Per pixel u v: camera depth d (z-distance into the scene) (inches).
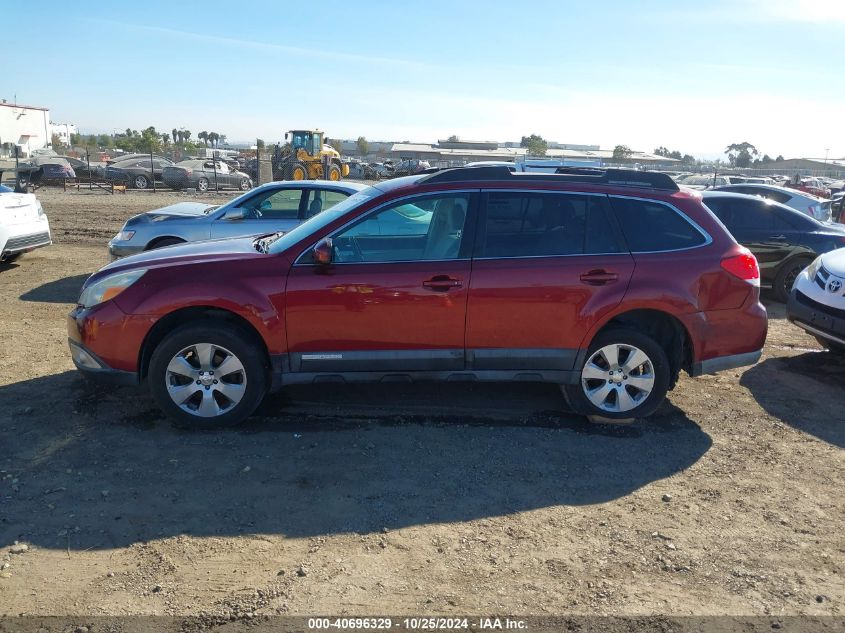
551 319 184.1
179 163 1219.2
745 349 194.9
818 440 191.8
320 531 138.1
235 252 192.5
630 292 184.7
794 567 130.3
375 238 184.9
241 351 179.8
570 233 187.2
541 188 187.9
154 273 182.4
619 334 187.9
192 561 127.0
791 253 377.1
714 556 133.3
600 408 193.0
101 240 561.6
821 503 155.9
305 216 339.0
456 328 183.2
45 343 263.6
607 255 186.2
